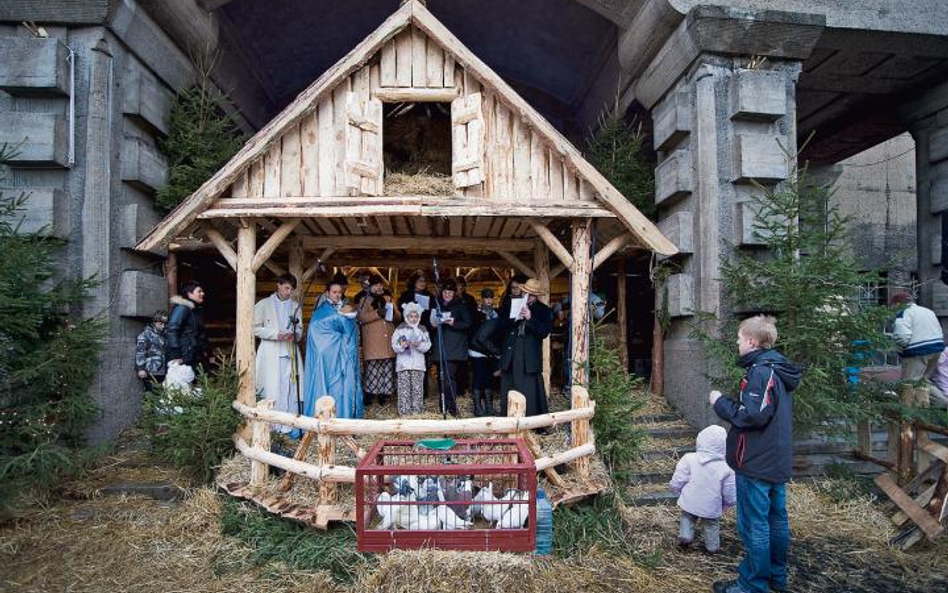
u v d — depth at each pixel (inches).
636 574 153.5
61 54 220.4
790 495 208.8
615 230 226.2
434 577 136.9
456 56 200.5
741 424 138.0
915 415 200.2
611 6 279.9
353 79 205.0
